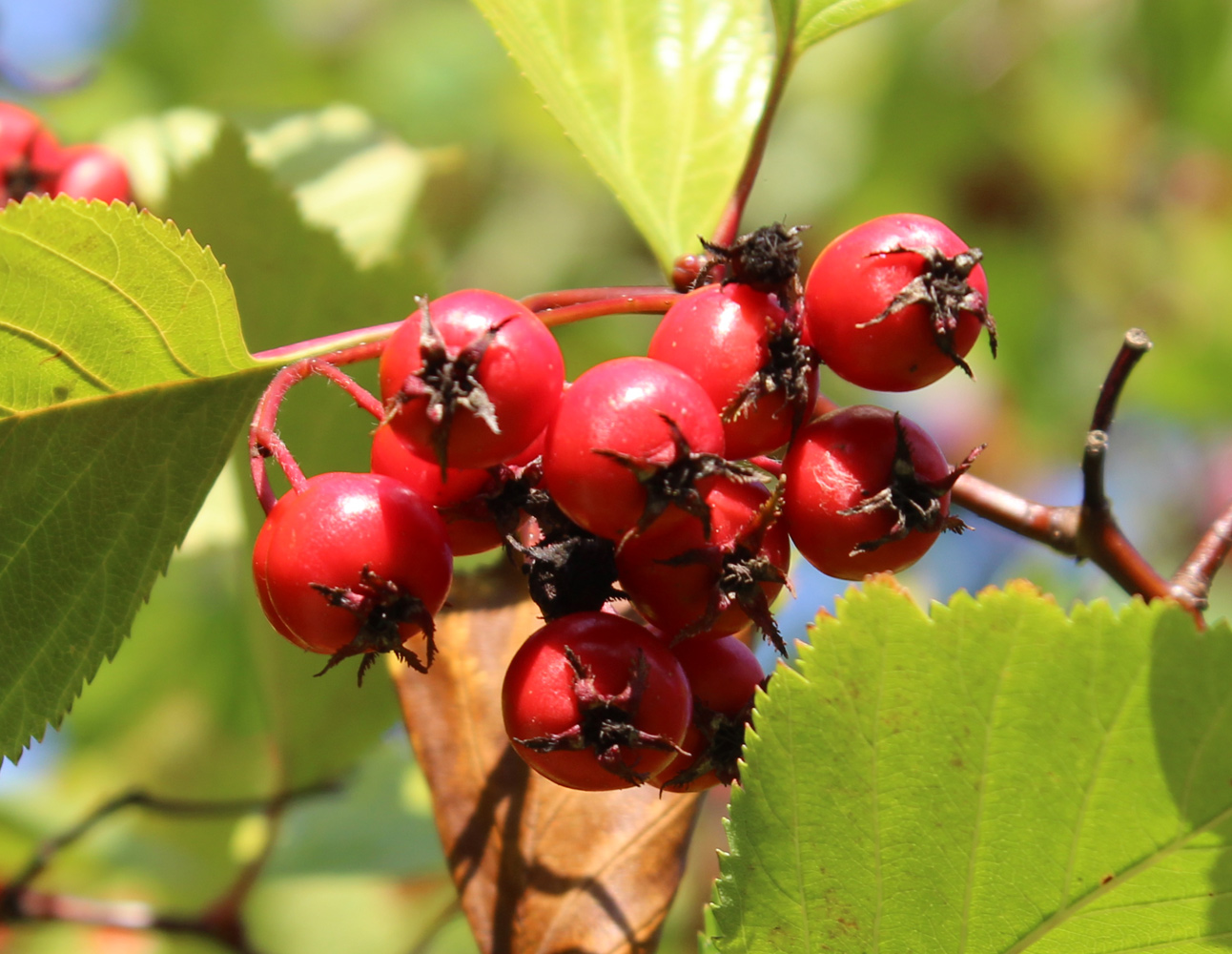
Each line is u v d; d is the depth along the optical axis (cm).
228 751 57
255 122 48
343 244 38
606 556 31
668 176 35
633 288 32
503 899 33
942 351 31
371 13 79
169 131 47
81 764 56
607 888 33
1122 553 33
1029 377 70
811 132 72
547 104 35
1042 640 29
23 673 32
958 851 30
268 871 41
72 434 32
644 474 30
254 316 38
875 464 31
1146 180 69
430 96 77
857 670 29
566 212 78
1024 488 71
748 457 31
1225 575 68
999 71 68
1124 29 67
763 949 30
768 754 30
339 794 43
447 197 74
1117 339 69
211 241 38
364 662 30
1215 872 29
